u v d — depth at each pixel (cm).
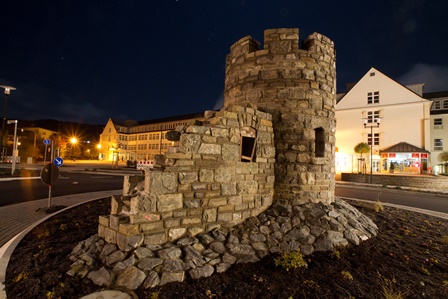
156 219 437
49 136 6066
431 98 3300
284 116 664
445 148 3059
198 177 497
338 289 376
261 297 352
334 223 571
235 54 767
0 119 5438
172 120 5672
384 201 1316
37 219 740
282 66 679
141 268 379
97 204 959
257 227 552
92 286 358
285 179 651
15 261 432
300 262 441
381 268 450
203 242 472
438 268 464
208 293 353
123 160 6303
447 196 1580
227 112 554
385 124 2891
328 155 700
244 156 616
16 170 2581
